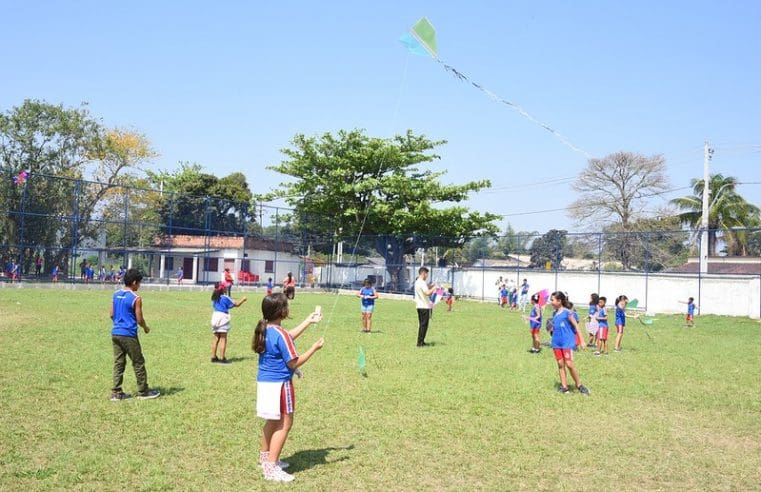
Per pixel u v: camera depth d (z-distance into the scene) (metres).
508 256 38.50
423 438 7.20
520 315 27.19
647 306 31.59
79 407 8.02
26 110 44.16
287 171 44.19
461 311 29.36
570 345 9.98
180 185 57.88
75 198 33.88
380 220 43.03
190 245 46.31
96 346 12.81
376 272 44.00
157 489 5.38
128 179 49.22
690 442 7.41
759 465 6.62
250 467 6.03
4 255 33.28
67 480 5.50
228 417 7.77
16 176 33.59
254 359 12.27
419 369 11.70
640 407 9.15
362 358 10.52
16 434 6.77
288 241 45.38
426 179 43.88
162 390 9.20
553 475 6.13
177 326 17.38
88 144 47.06
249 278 43.88
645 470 6.36
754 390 10.59
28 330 14.81
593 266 34.03
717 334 21.03
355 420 7.89
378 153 42.00
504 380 10.83
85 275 36.88
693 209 47.09
